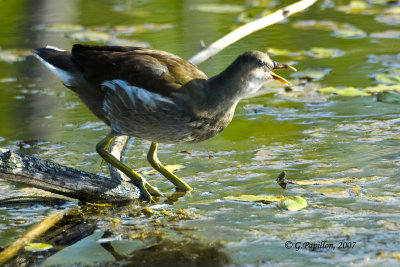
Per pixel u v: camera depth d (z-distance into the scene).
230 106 8.59
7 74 13.69
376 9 17.58
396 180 8.61
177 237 7.27
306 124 10.98
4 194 8.73
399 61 13.51
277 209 7.93
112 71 8.59
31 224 7.81
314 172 9.03
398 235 7.06
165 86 8.30
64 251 7.04
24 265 6.72
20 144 10.43
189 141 8.71
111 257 6.85
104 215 8.05
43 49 9.27
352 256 6.65
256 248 6.93
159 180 9.12
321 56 14.08
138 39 15.04
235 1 18.48
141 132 8.66
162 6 18.09
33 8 17.41
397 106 11.60
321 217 7.63
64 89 13.06
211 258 6.74
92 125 11.31
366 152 9.67
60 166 8.34
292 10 10.58
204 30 15.70
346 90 12.01
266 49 14.54
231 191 8.59
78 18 16.92
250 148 10.10
